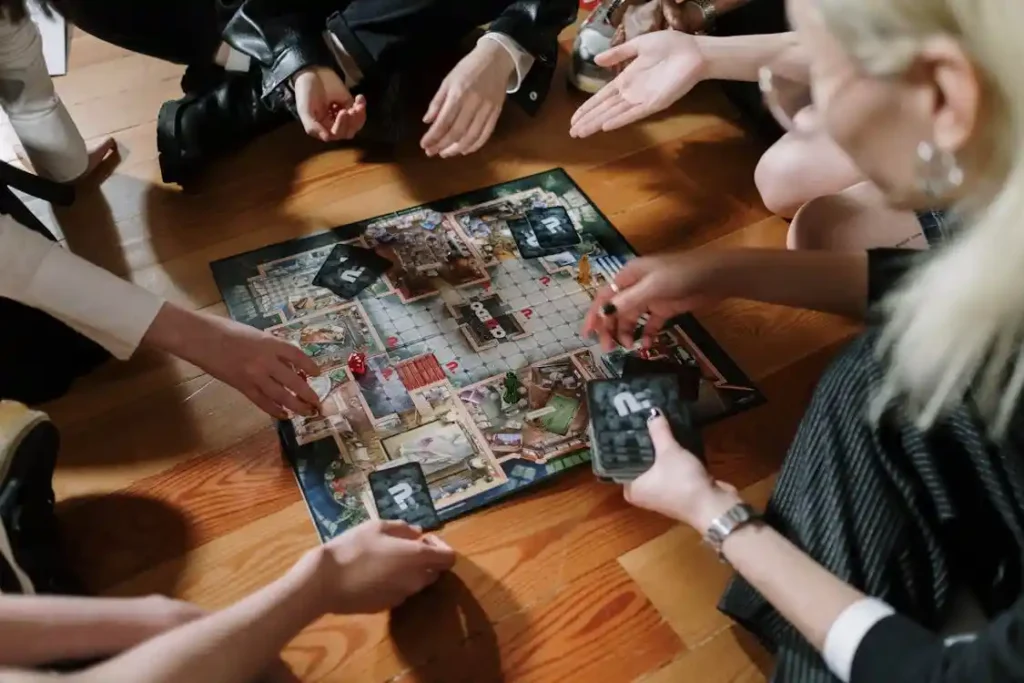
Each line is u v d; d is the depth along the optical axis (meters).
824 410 0.77
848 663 0.64
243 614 0.71
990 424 0.67
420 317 1.15
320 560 0.79
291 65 1.28
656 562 0.95
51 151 1.26
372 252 1.23
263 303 1.16
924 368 0.62
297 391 1.00
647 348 1.12
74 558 0.93
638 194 1.34
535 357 1.10
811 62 0.58
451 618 0.90
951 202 0.59
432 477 0.99
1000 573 0.72
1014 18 0.45
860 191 1.17
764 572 0.71
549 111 1.48
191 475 1.00
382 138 1.36
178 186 1.34
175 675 0.64
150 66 1.58
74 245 1.25
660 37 1.25
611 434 0.90
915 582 0.72
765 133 1.43
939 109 0.52
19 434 0.86
